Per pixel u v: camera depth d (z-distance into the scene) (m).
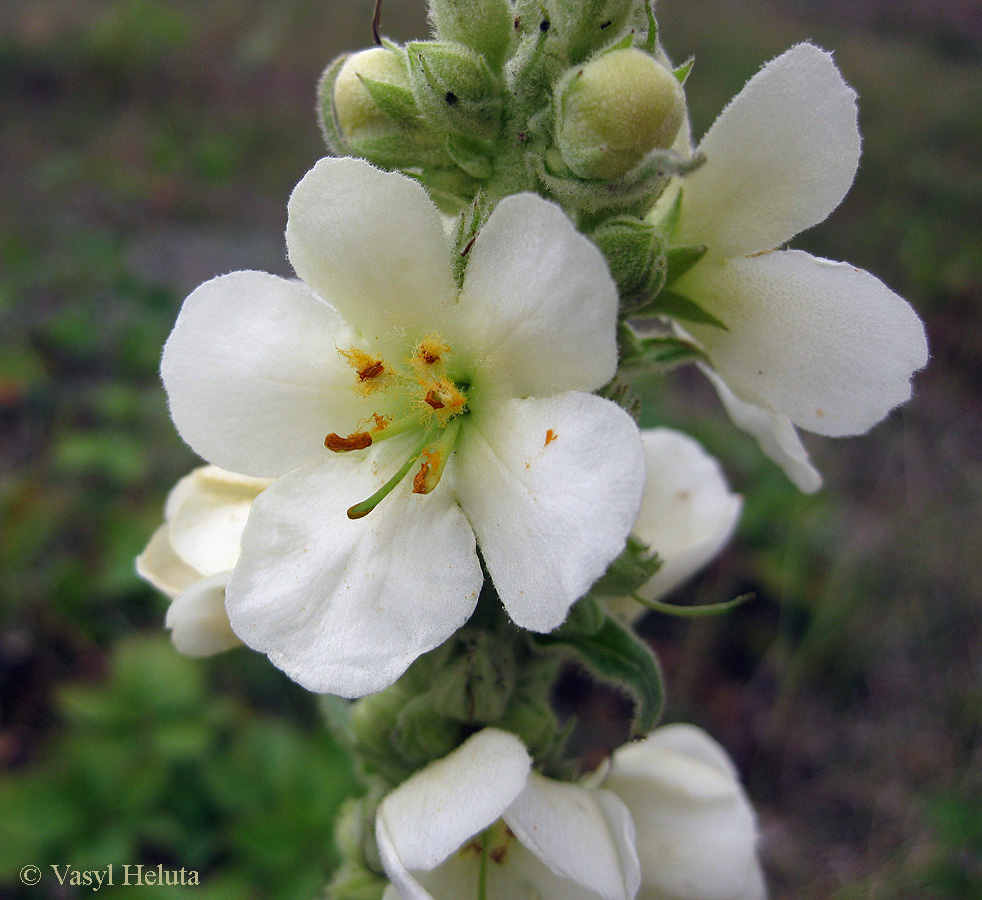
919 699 0.22
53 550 0.21
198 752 0.16
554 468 0.06
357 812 0.09
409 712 0.08
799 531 0.22
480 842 0.08
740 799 0.09
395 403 0.07
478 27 0.07
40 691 0.19
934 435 0.28
